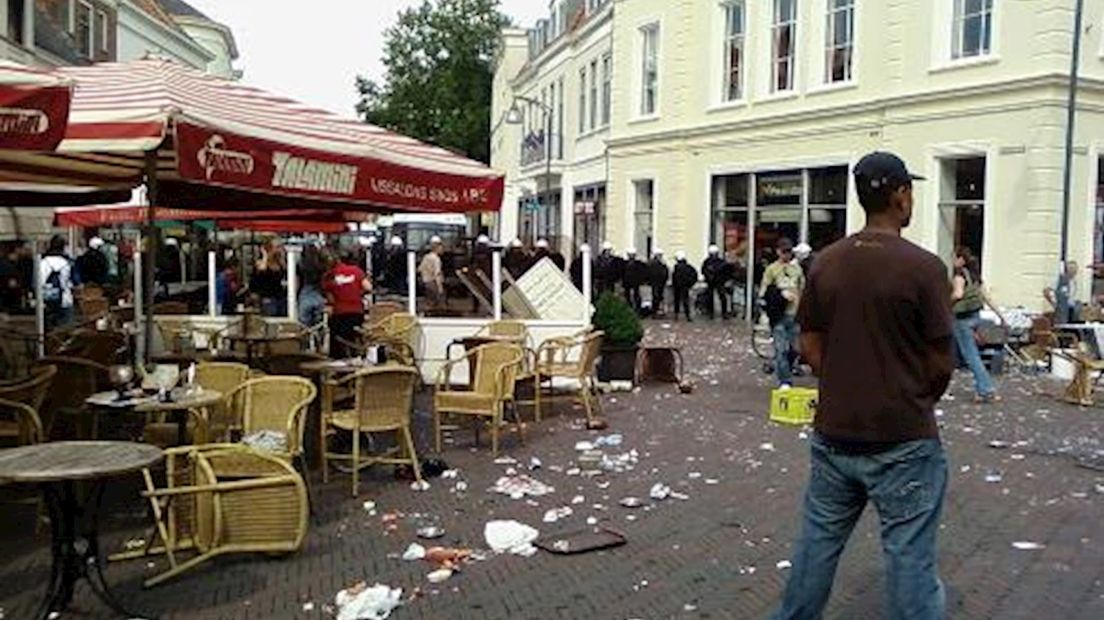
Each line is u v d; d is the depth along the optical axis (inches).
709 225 1120.2
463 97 2549.2
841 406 172.2
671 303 1157.1
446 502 317.4
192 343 513.3
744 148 1061.8
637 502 316.2
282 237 1396.4
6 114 192.9
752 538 279.0
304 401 295.3
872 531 281.4
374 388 331.0
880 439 168.7
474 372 435.5
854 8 926.4
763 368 672.4
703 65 1122.7
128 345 417.1
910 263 168.4
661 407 517.7
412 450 342.0
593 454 386.6
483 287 621.9
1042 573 249.8
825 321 175.9
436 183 329.4
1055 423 481.4
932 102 840.9
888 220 176.2
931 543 170.1
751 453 399.2
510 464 375.6
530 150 1828.2
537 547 268.1
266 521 251.8
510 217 2070.6
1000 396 575.2
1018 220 777.6
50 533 267.6
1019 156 775.7
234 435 305.4
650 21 1200.8
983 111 801.6
